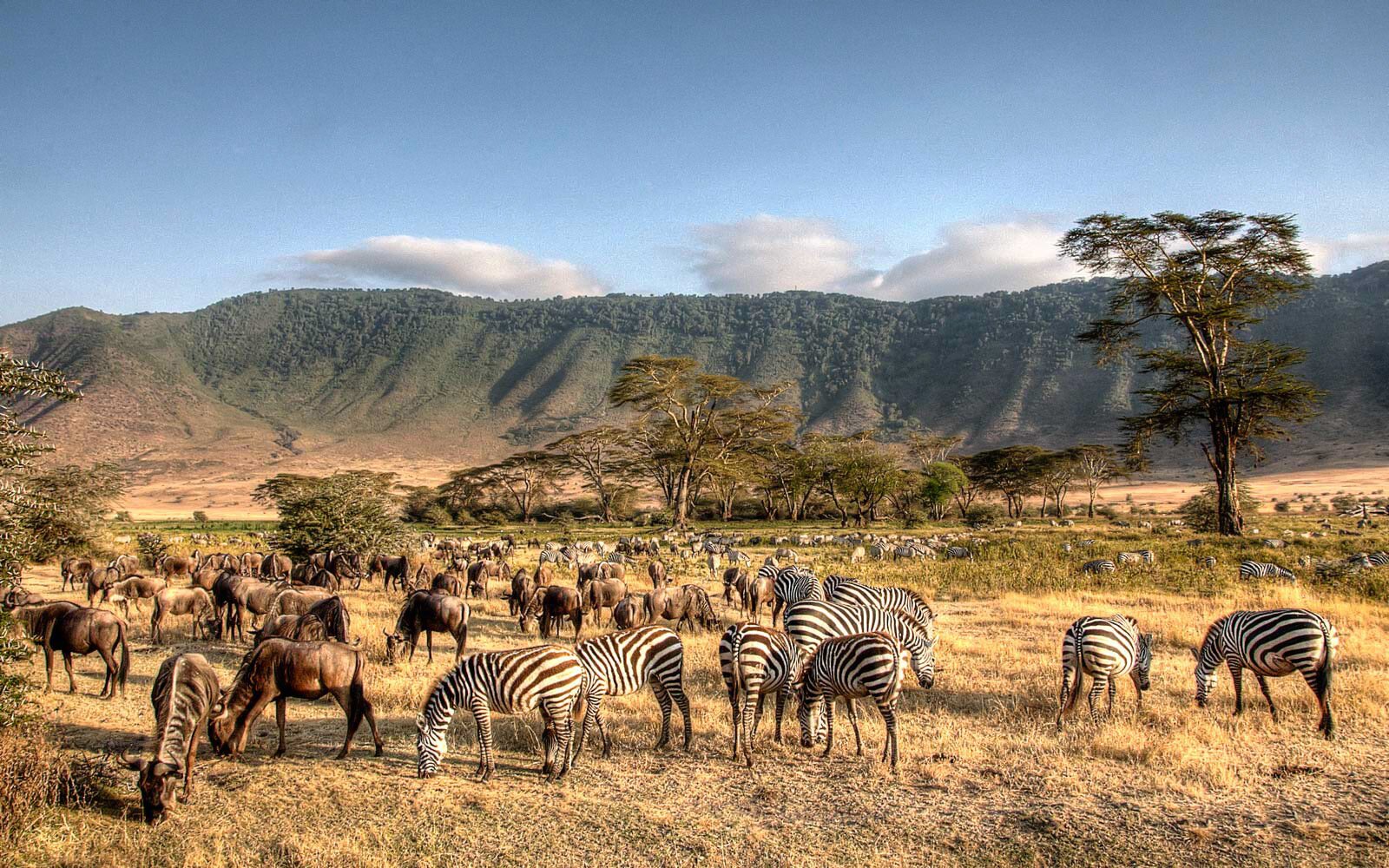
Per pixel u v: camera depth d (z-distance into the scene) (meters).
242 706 8.62
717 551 35.81
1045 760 8.29
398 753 8.84
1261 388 34.84
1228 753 8.41
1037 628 16.16
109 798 7.56
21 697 8.22
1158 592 21.30
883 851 6.46
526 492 88.69
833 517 84.94
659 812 7.22
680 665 9.05
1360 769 7.95
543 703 8.12
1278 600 18.50
